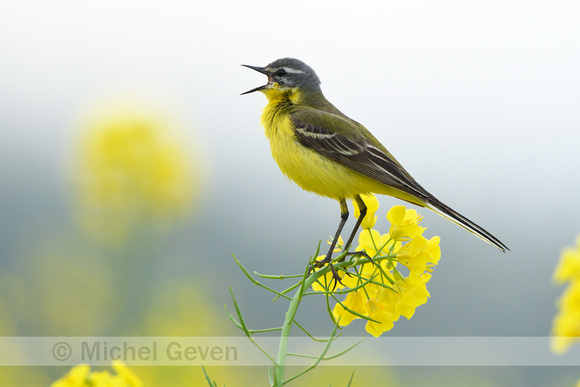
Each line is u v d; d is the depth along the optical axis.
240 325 4.45
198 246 16.62
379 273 5.50
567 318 2.83
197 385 12.12
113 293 13.47
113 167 15.63
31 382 12.69
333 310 5.56
